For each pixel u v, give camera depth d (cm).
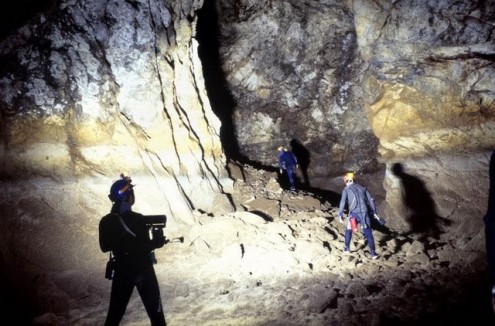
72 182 674
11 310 508
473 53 827
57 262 595
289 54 1309
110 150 722
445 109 862
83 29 710
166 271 597
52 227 625
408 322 400
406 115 922
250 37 1280
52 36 685
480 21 814
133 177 725
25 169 646
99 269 602
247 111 1408
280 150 1080
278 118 1421
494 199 167
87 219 657
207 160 891
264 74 1345
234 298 501
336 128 1409
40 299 525
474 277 517
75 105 699
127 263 325
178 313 472
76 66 700
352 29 1233
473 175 809
